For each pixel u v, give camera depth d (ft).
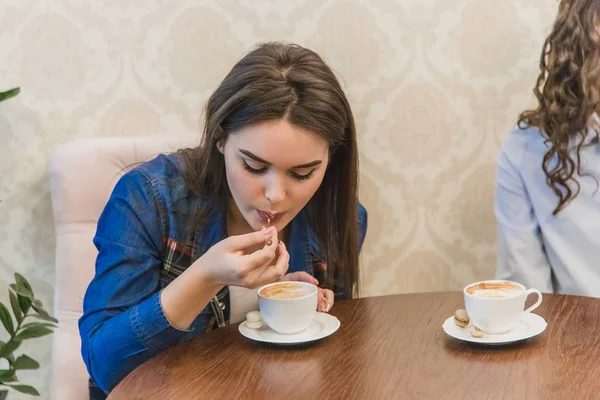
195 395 3.04
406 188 6.21
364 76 5.98
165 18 5.72
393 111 6.06
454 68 6.03
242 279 3.44
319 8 5.85
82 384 4.95
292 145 3.55
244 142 3.60
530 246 5.32
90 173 5.22
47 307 5.96
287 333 3.62
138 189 4.22
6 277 5.88
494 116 6.14
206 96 5.88
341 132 3.85
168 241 4.19
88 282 5.19
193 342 3.69
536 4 5.96
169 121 5.87
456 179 6.24
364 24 5.90
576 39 4.91
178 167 4.37
